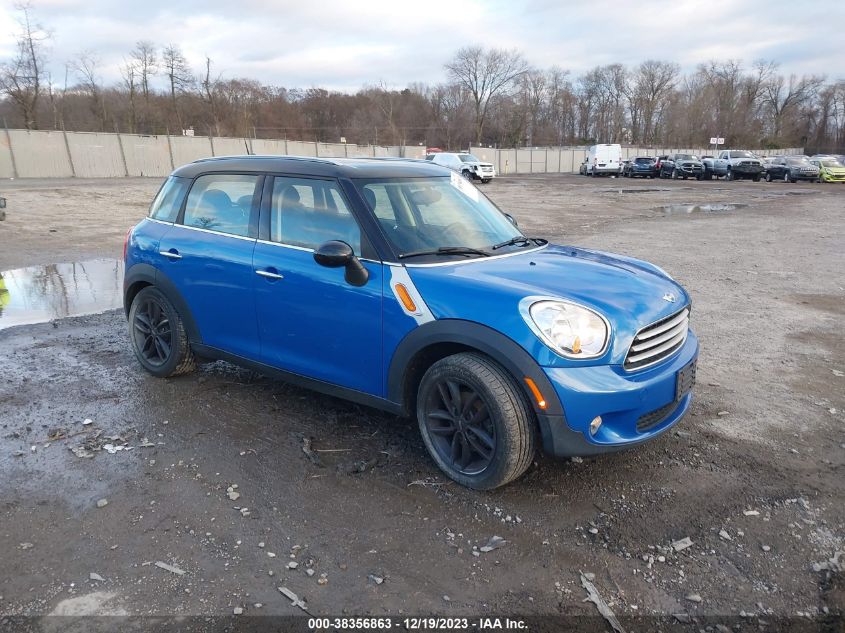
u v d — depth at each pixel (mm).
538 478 3521
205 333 4555
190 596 2600
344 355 3768
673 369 3428
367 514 3174
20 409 4379
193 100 71250
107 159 38312
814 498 3369
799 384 5055
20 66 51500
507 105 93375
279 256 4004
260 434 4035
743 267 10297
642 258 11062
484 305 3199
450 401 3441
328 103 96688
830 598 2631
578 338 3072
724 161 42156
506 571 2777
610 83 100875
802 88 99000
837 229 15555
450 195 4320
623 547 2941
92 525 3064
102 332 6254
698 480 3533
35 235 13523
